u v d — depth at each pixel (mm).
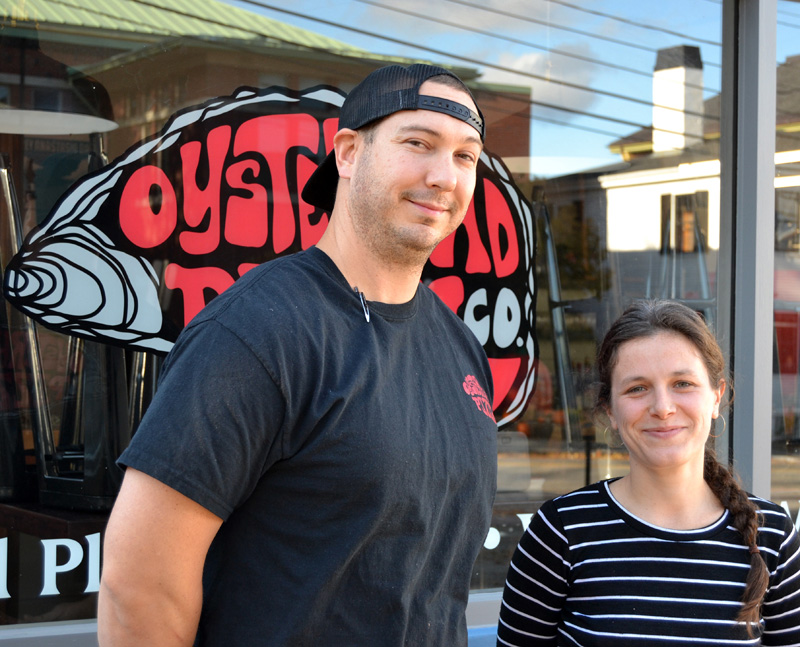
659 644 1414
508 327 2508
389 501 1143
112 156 2111
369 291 1284
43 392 2045
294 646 1116
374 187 1229
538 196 2568
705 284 2744
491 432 1383
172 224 2164
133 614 1065
